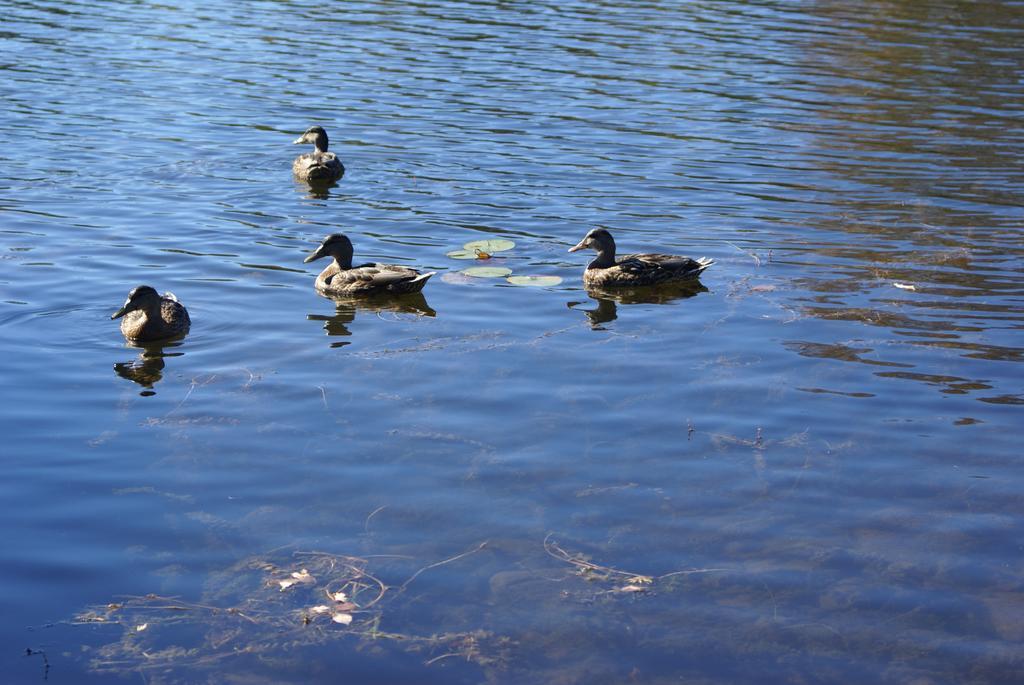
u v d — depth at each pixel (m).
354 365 14.38
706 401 13.47
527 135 26.44
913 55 35.47
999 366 14.40
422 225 20.44
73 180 22.19
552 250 19.25
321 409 13.14
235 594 9.79
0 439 12.23
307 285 17.42
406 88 30.45
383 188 22.58
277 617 9.52
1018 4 44.16
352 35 36.81
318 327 15.71
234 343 15.08
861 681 8.84
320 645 9.19
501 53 34.66
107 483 11.41
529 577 10.11
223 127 26.52
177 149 24.69
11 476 11.48
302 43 35.56
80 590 9.77
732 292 17.19
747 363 14.52
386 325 15.83
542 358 14.70
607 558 10.41
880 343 15.14
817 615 9.63
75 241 18.81
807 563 10.34
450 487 11.52
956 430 12.74
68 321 15.59
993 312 16.28
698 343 15.20
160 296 15.79
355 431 12.62
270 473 11.70
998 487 11.57
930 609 9.70
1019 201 22.19
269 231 19.91
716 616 9.62
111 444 12.20
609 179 23.38
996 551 10.52
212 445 12.24
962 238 19.83
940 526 10.91
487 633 9.38
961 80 32.50
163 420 12.79
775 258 18.80
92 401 13.23
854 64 34.16
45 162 23.22
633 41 36.62
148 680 8.72
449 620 9.53
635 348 15.04
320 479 11.60
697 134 26.80
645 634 9.39
